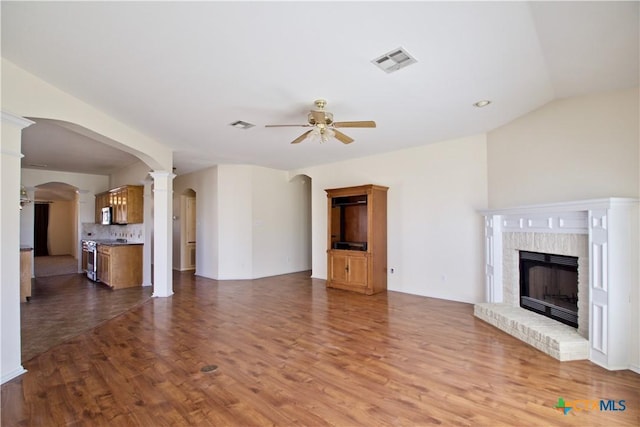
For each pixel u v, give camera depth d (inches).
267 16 78.5
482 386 95.7
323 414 82.2
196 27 82.9
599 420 79.4
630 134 111.6
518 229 155.0
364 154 234.4
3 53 95.2
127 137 166.2
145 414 82.1
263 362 112.3
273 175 296.0
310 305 188.4
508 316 141.7
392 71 107.8
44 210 474.6
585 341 113.9
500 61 101.7
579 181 127.9
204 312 175.0
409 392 92.4
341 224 255.3
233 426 77.4
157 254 211.0
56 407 85.1
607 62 100.3
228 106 137.5
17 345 102.8
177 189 329.4
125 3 73.4
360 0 72.8
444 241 200.2
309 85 118.0
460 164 192.7
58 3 73.2
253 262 277.7
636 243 106.7
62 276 296.8
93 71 106.3
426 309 178.4
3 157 98.1
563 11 77.2
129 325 153.6
